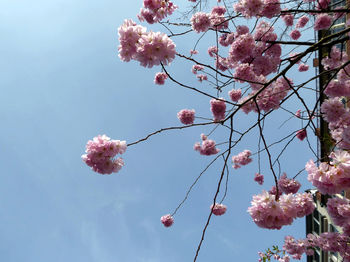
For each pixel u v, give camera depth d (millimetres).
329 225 15367
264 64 3373
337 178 1981
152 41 1986
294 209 2051
